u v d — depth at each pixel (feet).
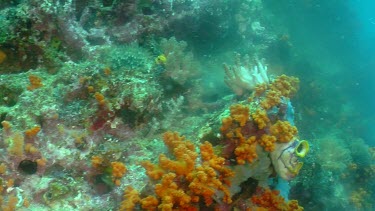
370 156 32.50
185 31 20.42
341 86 47.78
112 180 10.17
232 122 10.50
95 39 16.79
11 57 14.19
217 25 21.70
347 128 42.70
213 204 9.52
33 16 13.94
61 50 14.89
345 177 30.12
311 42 47.55
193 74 15.62
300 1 44.09
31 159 9.75
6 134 9.76
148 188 9.29
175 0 19.26
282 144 10.27
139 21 18.04
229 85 14.03
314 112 37.91
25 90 11.59
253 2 30.99
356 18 48.11
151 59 15.76
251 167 10.26
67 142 10.46
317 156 23.56
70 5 14.84
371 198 32.01
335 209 24.95
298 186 21.48
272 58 32.09
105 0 17.93
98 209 9.48
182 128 12.98
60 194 9.41
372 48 49.70
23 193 9.13
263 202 10.36
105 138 11.50
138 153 11.21
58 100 11.48
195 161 9.59
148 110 12.35
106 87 12.16
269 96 11.00
